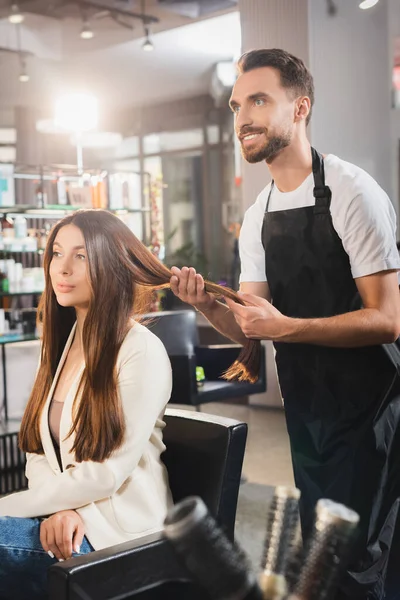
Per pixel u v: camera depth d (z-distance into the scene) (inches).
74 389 63.0
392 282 67.5
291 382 73.8
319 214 69.4
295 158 70.2
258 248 77.4
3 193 182.4
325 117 213.6
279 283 73.6
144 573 47.8
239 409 234.2
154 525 59.5
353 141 227.0
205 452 60.3
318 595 23.3
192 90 426.3
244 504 139.2
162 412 64.3
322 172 69.5
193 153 445.1
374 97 239.0
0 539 57.4
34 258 194.7
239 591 23.5
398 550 73.9
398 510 73.5
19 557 57.7
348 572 68.9
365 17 231.3
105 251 63.1
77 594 44.7
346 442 70.7
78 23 337.7
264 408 234.5
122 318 62.6
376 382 69.8
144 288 65.8
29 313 187.2
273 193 74.2
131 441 59.6
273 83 66.9
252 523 127.6
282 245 72.4
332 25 215.2
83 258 63.7
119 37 339.6
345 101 222.7
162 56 361.1
